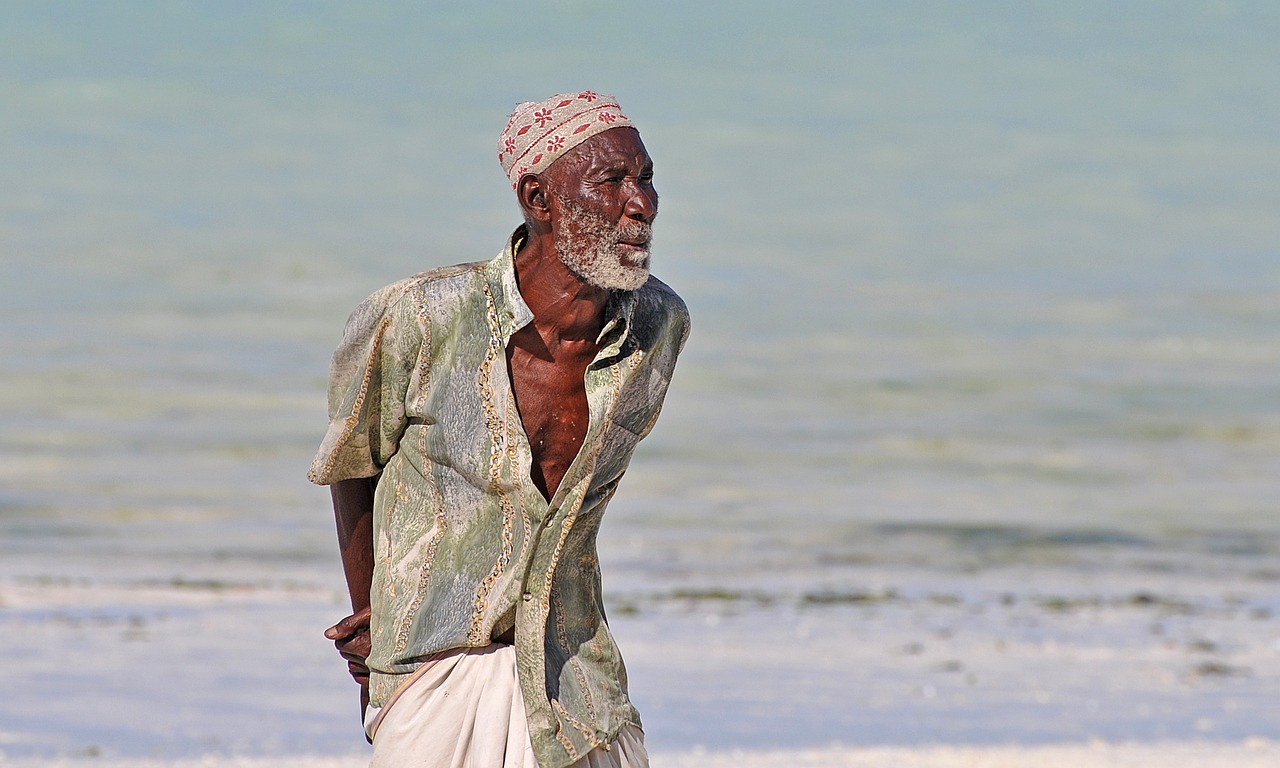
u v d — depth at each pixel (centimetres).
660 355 1216
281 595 4184
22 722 2795
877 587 4553
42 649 3419
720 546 5216
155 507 5759
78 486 6088
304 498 6016
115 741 2675
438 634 1173
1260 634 3894
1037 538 5491
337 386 1205
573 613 1209
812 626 3884
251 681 3170
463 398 1169
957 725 2908
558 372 1188
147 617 3812
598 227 1141
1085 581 4750
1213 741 2805
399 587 1195
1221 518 5928
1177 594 4522
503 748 1166
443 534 1190
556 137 1148
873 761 2580
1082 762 2598
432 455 1183
